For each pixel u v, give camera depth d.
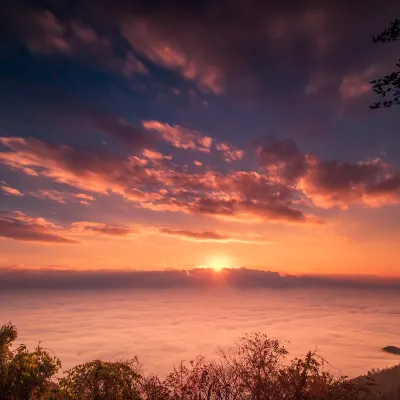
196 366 6.93
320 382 6.43
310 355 6.80
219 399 6.34
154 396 6.67
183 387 6.59
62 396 7.16
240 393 6.41
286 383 6.28
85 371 7.23
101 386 7.03
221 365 6.73
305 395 6.20
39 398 7.09
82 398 6.98
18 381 6.95
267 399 6.18
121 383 7.11
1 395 7.00
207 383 6.55
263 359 6.64
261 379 6.39
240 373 6.53
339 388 6.51
